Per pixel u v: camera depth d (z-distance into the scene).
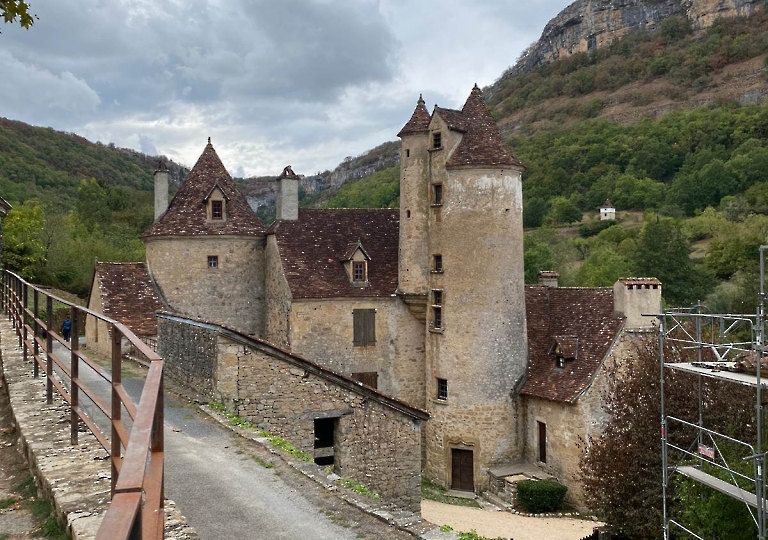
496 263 29.56
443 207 30.36
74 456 8.71
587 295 30.66
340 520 10.06
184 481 11.27
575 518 24.91
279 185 34.19
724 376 15.16
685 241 65.94
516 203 30.25
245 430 14.36
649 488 19.78
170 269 32.72
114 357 6.48
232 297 33.66
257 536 9.27
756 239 66.94
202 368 16.81
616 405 22.64
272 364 15.72
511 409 29.50
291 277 31.25
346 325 31.67
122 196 90.56
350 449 16.05
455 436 29.56
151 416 3.52
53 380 10.88
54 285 52.94
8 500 8.13
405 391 32.72
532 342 30.88
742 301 52.25
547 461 27.97
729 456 17.48
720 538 16.30
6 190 77.50
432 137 31.11
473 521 23.33
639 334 27.50
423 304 31.69
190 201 33.81
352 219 35.09
